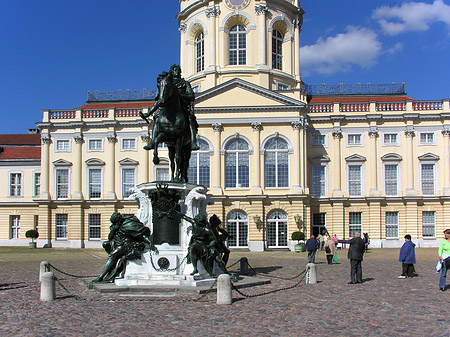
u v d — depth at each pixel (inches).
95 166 2277.3
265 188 2057.1
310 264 806.5
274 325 480.4
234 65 2324.1
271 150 2074.3
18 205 2464.3
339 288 745.6
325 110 2218.3
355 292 703.1
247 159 2080.5
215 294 635.5
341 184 2176.4
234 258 1488.7
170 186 688.4
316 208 2169.0
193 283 649.0
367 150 2187.5
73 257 1537.9
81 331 454.3
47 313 535.5
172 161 758.5
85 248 2191.2
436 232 2124.8
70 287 730.2
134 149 2267.5
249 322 492.1
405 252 898.1
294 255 1669.5
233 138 2082.9
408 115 2153.1
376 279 879.7
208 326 474.3
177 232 682.8
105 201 2229.3
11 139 2664.9
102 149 2287.2
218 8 2342.5
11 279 894.4
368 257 1508.4
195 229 681.6
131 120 2258.9
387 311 555.8
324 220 2171.5
